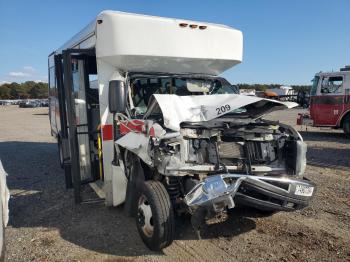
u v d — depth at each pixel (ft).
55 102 30.68
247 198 13.15
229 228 16.31
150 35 17.49
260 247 14.48
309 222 16.96
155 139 14.10
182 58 18.42
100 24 17.20
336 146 39.83
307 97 50.49
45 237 15.87
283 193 13.48
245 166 14.19
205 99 15.81
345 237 15.33
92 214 18.60
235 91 21.09
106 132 17.92
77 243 15.19
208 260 13.47
